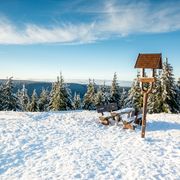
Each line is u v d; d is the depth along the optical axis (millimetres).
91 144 13969
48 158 11617
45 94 61500
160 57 15539
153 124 19969
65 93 48562
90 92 55438
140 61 15859
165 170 10781
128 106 46219
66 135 15477
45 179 9508
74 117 20266
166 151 13305
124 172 10414
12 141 13594
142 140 15000
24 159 11430
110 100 52562
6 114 20344
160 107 38438
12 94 47125
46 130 16172
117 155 12406
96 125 18500
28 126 16703
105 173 10250
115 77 52875
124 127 17875
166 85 38156
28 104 60312
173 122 21000
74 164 11000
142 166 11102
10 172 10078
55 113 21703
